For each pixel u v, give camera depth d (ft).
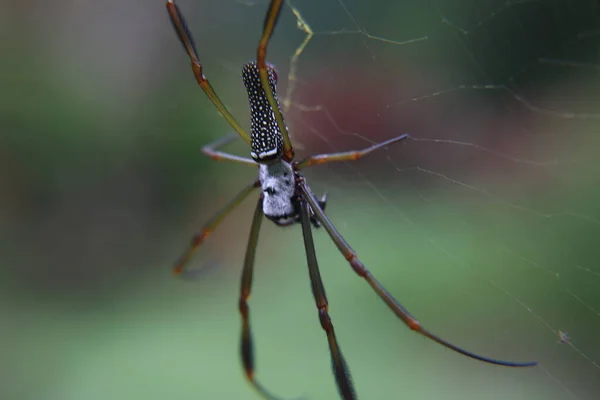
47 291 1.79
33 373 1.48
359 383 1.41
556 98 1.57
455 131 1.50
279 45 1.81
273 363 1.45
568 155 1.51
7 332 1.56
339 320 1.47
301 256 1.63
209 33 2.22
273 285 1.58
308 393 1.42
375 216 1.55
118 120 2.30
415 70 1.53
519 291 1.42
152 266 1.92
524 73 1.57
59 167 2.20
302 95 1.59
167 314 1.57
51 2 2.38
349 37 1.51
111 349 1.50
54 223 2.13
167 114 2.29
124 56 2.38
